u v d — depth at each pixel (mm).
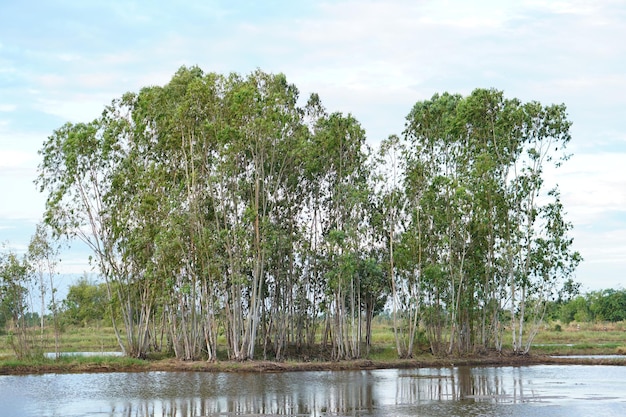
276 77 83062
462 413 44188
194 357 78062
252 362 74188
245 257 78250
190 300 79688
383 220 88750
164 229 76625
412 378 65125
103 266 80312
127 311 81625
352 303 81750
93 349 96750
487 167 86938
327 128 86438
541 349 98125
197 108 76688
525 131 89750
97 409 45438
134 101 82438
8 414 43656
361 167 88188
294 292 90688
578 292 88062
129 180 80688
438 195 88250
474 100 89375
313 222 88938
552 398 51031
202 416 43000
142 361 74000
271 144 79875
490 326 93438
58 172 78312
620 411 45062
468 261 88688
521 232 88312
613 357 87375
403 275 86875
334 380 63031
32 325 74875
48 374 67188
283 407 46469
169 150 81312
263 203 80688
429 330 89812
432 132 91750
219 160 76125
